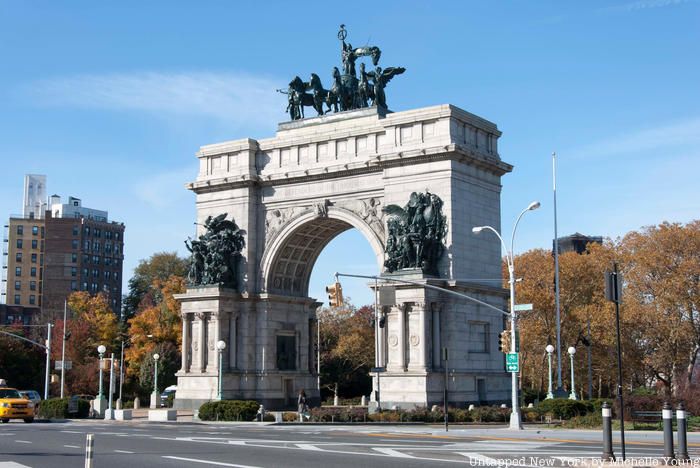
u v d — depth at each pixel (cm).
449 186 7338
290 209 8369
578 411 6850
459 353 7269
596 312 10988
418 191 7488
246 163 8569
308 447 3884
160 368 12619
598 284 11775
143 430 5644
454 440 4538
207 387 8225
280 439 4547
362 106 8312
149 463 3091
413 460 3203
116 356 14538
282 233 8369
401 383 7150
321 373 13638
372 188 7856
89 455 2136
